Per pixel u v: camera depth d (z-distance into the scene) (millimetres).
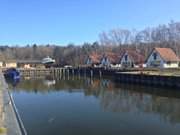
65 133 20141
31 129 21219
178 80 40750
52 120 24047
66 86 53406
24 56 159375
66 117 25109
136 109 28281
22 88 50844
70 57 122062
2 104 20250
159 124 22297
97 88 48656
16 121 15930
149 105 30344
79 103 32688
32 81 67438
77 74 90188
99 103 32375
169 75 44562
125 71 66250
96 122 23141
